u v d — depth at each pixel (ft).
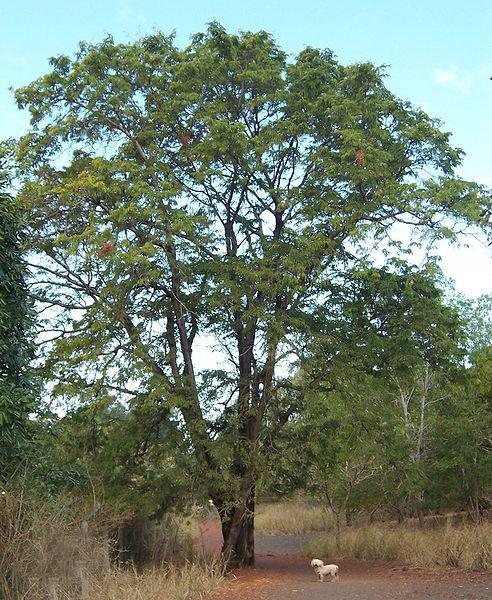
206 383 59.72
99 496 49.49
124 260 50.34
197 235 57.77
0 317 35.96
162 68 59.93
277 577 53.06
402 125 59.98
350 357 59.77
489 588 39.86
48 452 45.80
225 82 62.39
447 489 78.74
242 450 56.70
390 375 62.75
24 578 29.04
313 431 63.46
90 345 53.98
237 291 54.24
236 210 64.95
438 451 79.30
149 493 55.83
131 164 54.49
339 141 60.29
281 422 62.08
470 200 53.98
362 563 64.69
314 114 59.77
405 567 54.08
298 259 55.16
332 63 63.98
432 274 58.65
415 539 62.18
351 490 79.92
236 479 55.26
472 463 76.28
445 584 42.86
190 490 54.80
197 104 59.93
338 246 59.62
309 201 59.11
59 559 30.40
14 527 29.50
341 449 69.97
